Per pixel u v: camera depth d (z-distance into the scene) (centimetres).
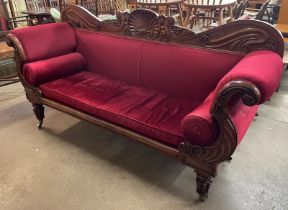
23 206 148
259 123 220
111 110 163
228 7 311
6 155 187
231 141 120
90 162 179
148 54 189
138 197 152
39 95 201
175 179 164
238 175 166
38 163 179
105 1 444
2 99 269
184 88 181
